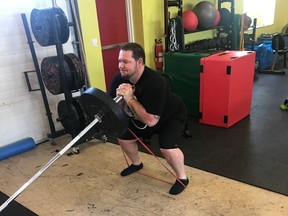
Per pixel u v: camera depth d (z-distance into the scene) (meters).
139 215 1.96
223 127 3.28
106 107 1.53
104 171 2.56
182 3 4.77
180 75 3.59
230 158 2.60
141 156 2.76
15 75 3.02
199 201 2.04
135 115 1.98
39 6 3.08
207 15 4.75
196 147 2.85
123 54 1.82
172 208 2.00
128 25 4.38
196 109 3.62
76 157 2.86
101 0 3.95
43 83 3.08
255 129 3.18
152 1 4.37
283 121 3.35
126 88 1.82
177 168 2.12
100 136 3.25
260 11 7.18
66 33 2.72
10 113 3.05
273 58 6.18
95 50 3.65
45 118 3.34
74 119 2.88
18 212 2.07
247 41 5.91
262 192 2.09
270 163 2.47
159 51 4.47
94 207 2.08
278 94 4.36
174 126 2.06
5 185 2.45
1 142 3.03
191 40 5.36
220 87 3.14
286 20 7.98
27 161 2.88
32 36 3.07
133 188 2.27
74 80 2.86
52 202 2.17
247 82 3.35
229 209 1.94
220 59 3.07
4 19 2.85
